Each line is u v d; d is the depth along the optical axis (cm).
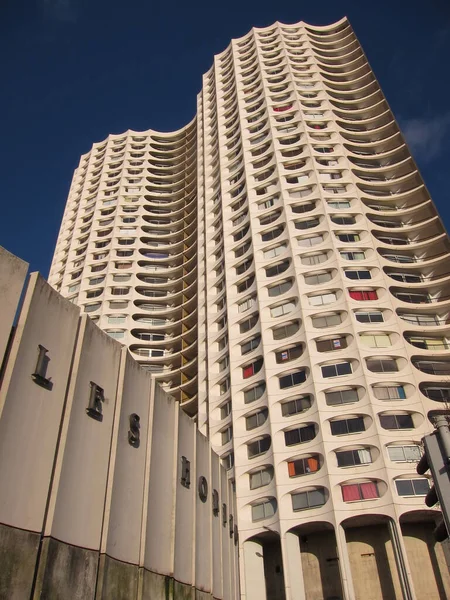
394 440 4503
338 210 6400
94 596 1720
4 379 1570
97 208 9538
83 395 1917
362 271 5812
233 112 8744
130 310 7906
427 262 6000
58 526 1639
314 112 7888
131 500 2048
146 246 8756
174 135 11106
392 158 7369
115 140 11119
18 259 1734
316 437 4697
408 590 3841
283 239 6291
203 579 2584
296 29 9844
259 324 5709
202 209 8206
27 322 1708
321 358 5128
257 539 4688
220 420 5578
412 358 5234
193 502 2644
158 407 2450
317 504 4422
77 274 8669
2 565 1416
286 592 4119
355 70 8669
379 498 4259
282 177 6981
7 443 1530
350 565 4303
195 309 7769
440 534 1300
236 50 9919
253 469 4900
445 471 1073
